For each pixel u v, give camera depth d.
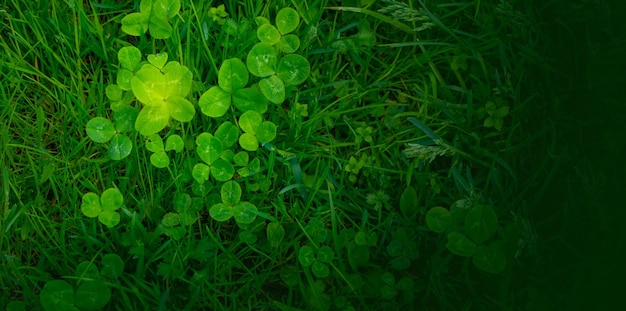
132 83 0.41
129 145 0.42
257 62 0.43
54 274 0.43
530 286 0.42
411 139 0.46
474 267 0.43
